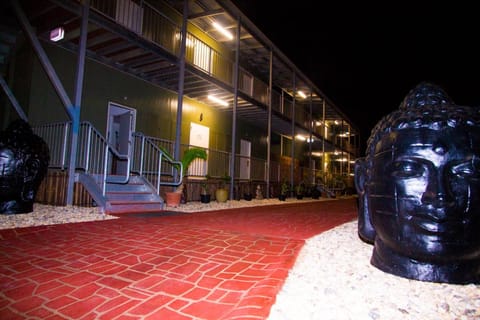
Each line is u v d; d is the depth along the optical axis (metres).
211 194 9.60
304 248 3.40
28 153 4.80
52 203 6.01
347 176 23.98
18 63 7.37
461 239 2.11
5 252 2.84
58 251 2.93
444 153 2.11
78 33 6.68
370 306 1.92
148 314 1.74
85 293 2.01
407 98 2.80
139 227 4.23
